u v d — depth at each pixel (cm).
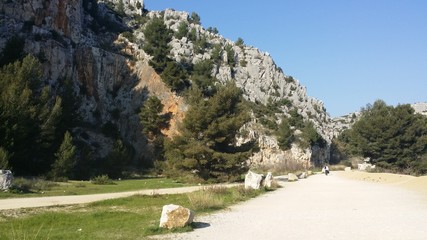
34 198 2481
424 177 4256
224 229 1348
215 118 4644
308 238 1177
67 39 7900
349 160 12131
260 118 11069
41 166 4603
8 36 6556
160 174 6656
